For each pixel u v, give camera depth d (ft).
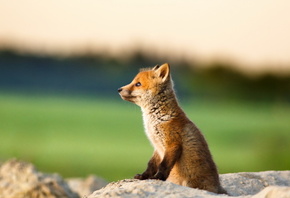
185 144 29.27
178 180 29.58
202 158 29.17
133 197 23.22
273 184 33.17
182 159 29.22
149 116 30.81
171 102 30.53
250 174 34.65
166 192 23.73
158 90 30.89
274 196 20.27
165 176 28.53
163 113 30.35
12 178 41.09
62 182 42.37
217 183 29.58
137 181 26.45
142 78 31.60
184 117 30.25
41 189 39.45
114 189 24.67
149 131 30.81
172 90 30.94
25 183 40.11
